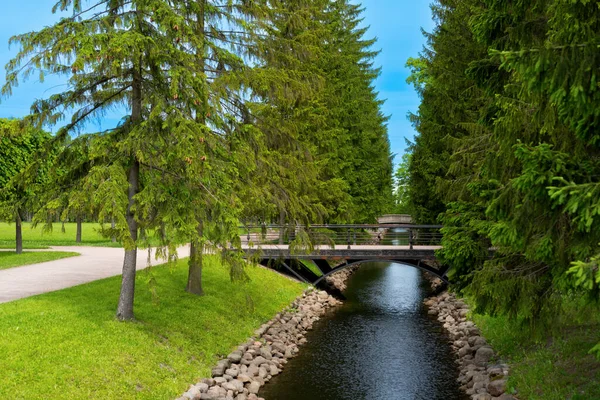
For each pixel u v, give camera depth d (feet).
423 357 45.60
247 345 42.80
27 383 25.00
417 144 89.71
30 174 34.12
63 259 70.44
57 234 126.62
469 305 59.41
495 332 44.42
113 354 30.50
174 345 35.96
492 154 25.72
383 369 42.14
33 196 33.94
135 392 28.09
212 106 33.71
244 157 40.19
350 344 50.16
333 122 91.20
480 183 31.55
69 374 26.81
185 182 33.55
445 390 37.14
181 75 31.04
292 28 51.34
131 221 35.78
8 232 126.11
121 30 30.60
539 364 33.30
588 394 26.91
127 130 34.32
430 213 83.41
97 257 73.41
